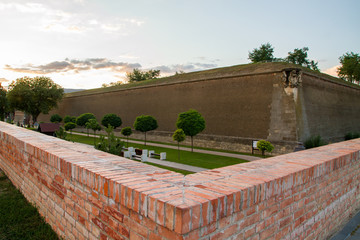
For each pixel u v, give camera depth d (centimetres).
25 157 535
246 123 2411
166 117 3198
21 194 562
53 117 4653
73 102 4897
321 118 2444
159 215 194
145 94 3516
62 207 369
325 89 2600
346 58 5472
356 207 511
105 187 262
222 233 212
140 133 3472
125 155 1864
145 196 208
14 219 439
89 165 318
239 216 229
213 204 199
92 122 2892
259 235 253
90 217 297
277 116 2200
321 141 2102
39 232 394
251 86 2419
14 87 4656
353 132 3055
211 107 2722
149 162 1781
